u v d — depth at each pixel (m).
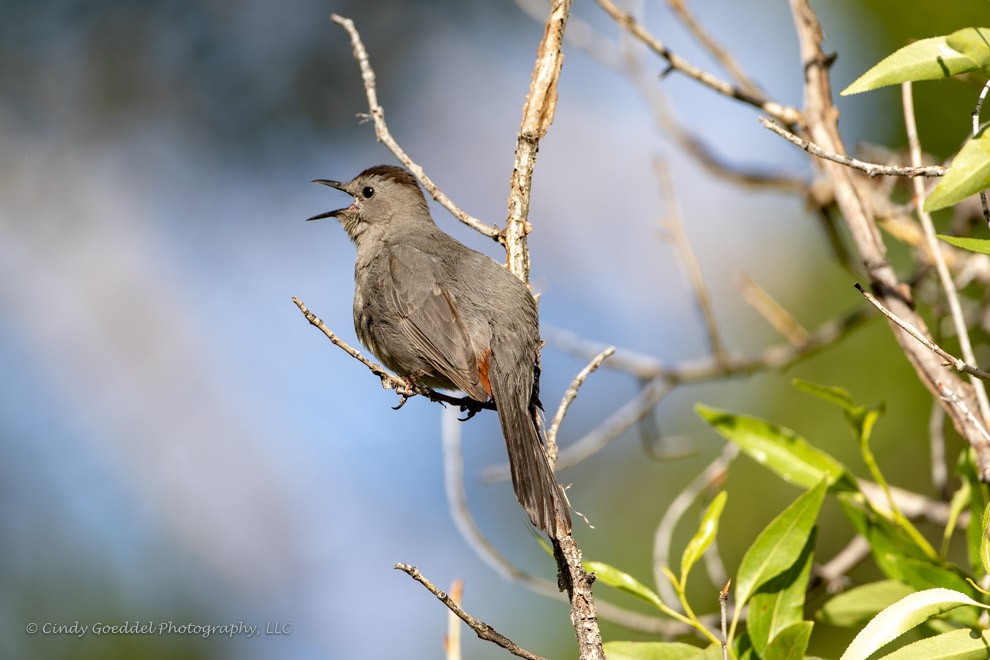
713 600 11.41
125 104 16.84
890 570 7.29
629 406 10.88
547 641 12.12
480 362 8.25
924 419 11.24
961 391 7.15
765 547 6.82
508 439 7.37
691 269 10.75
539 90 7.69
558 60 7.69
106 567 14.70
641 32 8.54
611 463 12.73
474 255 9.14
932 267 10.02
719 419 7.82
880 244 7.73
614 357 11.01
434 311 8.69
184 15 16.45
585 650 5.91
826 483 6.84
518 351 8.26
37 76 16.75
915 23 11.78
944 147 11.44
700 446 12.30
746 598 6.71
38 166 17.09
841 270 12.58
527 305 8.45
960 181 5.77
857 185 8.15
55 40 16.66
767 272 13.66
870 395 11.52
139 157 17.12
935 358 7.27
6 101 16.72
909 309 7.47
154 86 16.78
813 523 6.81
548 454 6.84
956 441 11.19
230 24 16.52
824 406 11.62
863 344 11.66
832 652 10.27
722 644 5.93
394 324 9.12
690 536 11.87
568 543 6.29
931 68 6.23
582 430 14.66
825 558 11.41
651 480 12.44
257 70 16.62
